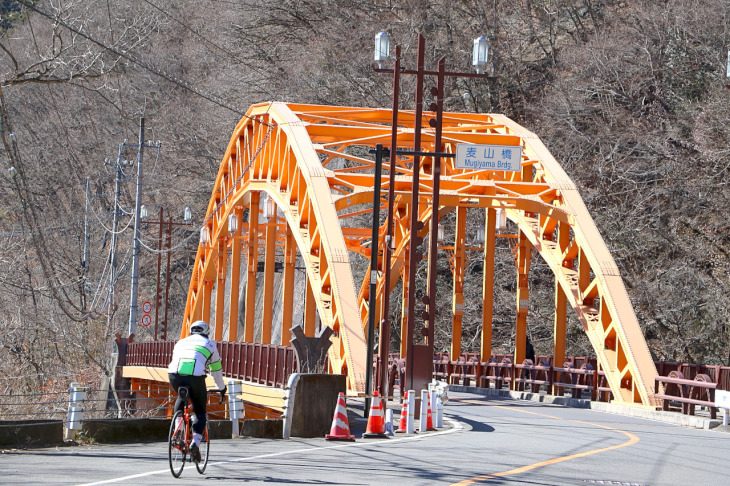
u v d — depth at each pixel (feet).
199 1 225.56
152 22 146.51
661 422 70.49
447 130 114.21
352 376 78.23
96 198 202.69
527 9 179.52
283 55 205.98
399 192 91.61
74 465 35.29
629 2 159.53
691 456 42.50
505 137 108.88
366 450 43.29
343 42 175.63
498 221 104.83
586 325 92.32
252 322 121.70
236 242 130.00
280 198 102.78
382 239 130.72
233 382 52.85
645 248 134.31
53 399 142.61
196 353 33.06
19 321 142.10
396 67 75.00
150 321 156.46
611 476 33.76
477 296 161.07
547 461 38.52
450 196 96.48
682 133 138.51
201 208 231.71
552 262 101.81
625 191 137.59
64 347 155.53
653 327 134.92
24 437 43.62
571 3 177.37
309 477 31.83
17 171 79.82
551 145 155.43
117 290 183.21
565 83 150.82
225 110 213.05
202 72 227.61
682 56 142.10
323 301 87.25
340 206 93.86
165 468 34.63
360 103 177.88
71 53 95.35
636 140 139.03
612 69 147.33
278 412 73.97
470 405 82.53
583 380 96.68
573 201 97.19
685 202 132.77
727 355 123.03
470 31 177.47
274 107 107.65
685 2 141.28
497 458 39.58
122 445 46.62
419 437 51.90
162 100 224.33
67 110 210.79
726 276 126.21
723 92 125.39
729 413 65.36
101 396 140.67
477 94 175.22
